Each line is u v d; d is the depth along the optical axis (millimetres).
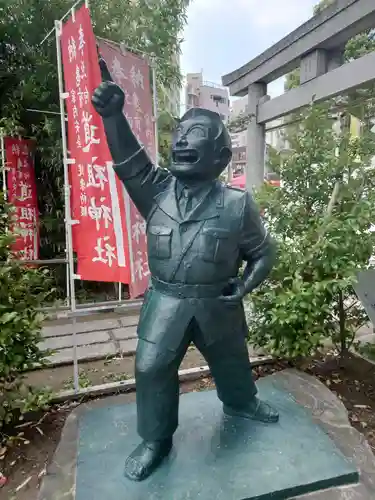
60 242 6703
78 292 6840
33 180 6176
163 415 2186
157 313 2170
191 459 2312
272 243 2330
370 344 3980
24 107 6012
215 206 2145
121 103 2035
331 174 3693
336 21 3836
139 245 3729
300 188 3832
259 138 5621
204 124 2062
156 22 6113
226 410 2721
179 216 2137
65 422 2914
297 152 3820
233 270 2234
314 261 3463
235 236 2166
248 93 5719
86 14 3227
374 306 3301
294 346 3488
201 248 2100
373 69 3527
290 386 3285
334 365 4074
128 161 2162
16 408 3111
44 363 3166
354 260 3426
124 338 4930
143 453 2242
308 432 2559
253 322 3871
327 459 2322
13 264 2926
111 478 2199
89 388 3574
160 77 6500
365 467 2400
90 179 3463
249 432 2543
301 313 3326
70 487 2219
